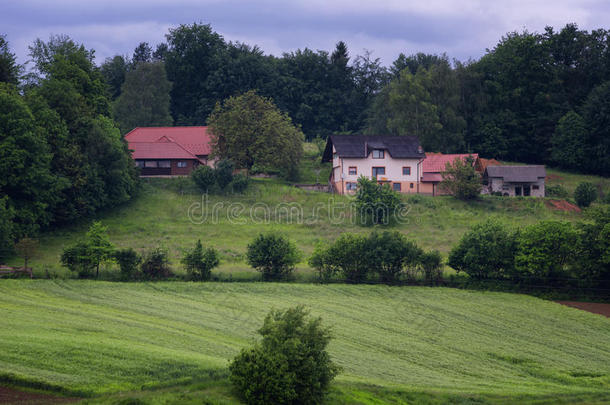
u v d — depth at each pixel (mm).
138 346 38344
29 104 87875
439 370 42656
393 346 47469
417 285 69312
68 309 49844
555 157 143750
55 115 89438
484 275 69312
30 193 77375
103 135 95062
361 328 52000
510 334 52500
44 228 85500
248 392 30156
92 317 47312
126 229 88500
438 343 49219
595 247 65562
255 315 53969
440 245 84562
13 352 33781
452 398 35938
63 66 104062
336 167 117438
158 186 110938
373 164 114938
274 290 64188
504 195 120375
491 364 44844
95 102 104812
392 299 62844
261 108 120938
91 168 91500
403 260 69875
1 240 67688
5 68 95812
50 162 84438
